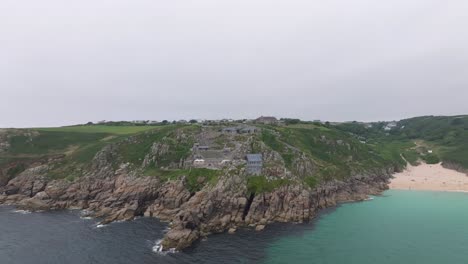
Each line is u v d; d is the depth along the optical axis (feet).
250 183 400.88
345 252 282.36
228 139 538.88
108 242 306.55
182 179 422.41
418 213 417.08
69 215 405.18
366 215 405.18
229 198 373.61
